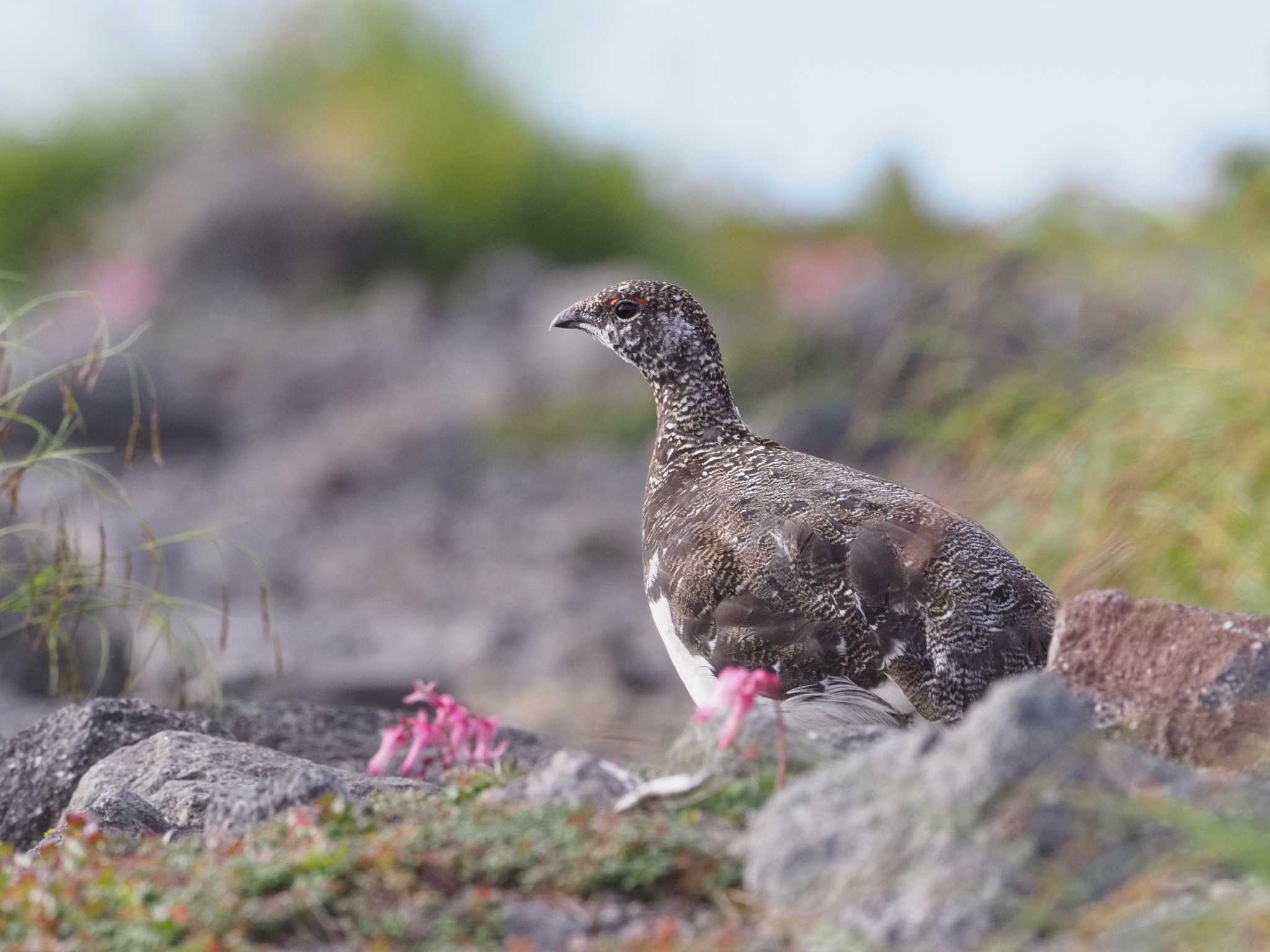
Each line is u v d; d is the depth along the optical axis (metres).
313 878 5.27
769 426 22.56
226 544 21.02
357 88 35.66
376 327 31.02
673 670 16.09
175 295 32.47
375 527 22.36
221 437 26.61
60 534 9.91
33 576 10.28
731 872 5.39
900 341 18.11
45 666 12.43
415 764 8.48
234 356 29.95
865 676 7.36
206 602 18.50
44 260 34.12
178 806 6.91
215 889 5.27
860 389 23.81
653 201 35.81
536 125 35.50
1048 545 11.99
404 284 33.06
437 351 29.89
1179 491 11.36
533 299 31.75
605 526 21.80
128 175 35.03
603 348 28.09
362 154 34.50
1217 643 6.46
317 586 19.95
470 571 20.38
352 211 33.38
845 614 7.42
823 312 27.39
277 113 35.97
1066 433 12.39
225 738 8.34
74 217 34.59
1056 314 17.94
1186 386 12.06
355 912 5.19
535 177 34.59
